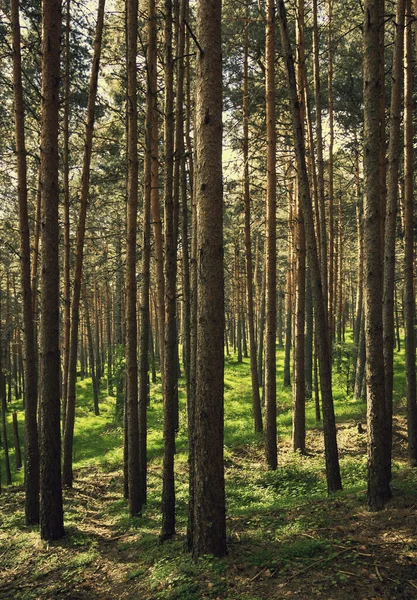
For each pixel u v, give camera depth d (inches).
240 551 238.4
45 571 294.4
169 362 306.7
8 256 1091.9
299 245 557.9
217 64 225.5
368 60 260.8
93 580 270.7
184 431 751.1
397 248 812.0
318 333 347.3
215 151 226.7
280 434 670.5
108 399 1189.7
